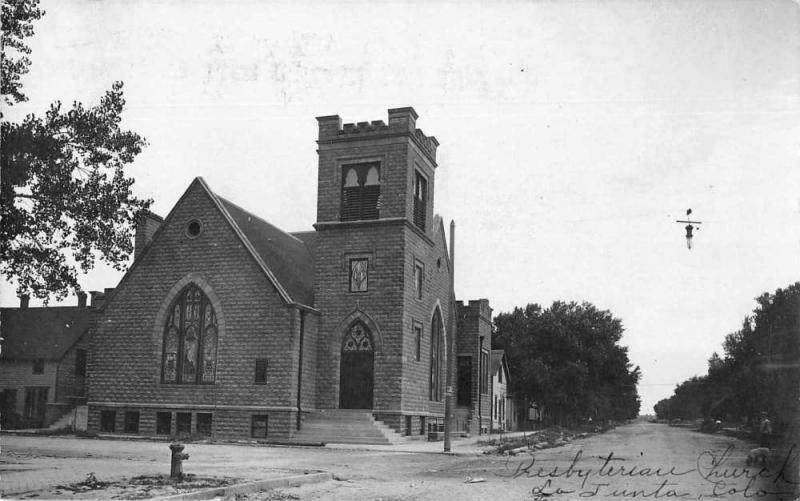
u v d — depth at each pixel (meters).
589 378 85.38
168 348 38.94
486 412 56.16
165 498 13.14
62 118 20.69
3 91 20.38
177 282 39.00
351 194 40.78
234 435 36.72
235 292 37.94
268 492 15.76
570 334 83.94
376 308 39.00
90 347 40.06
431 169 44.06
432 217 43.84
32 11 21.11
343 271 39.91
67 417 43.56
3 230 19.89
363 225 39.81
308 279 43.56
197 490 14.43
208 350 38.34
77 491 14.09
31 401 51.62
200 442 34.19
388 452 30.16
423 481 18.89
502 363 66.06
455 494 16.17
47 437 35.56
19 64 20.94
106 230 21.95
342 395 39.22
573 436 53.72
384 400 38.12
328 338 39.44
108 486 14.94
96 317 40.16
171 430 37.88
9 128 19.47
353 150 40.66
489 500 15.29
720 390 45.66
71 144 21.08
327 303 39.81
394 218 39.28
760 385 32.28
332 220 40.47
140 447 28.72
